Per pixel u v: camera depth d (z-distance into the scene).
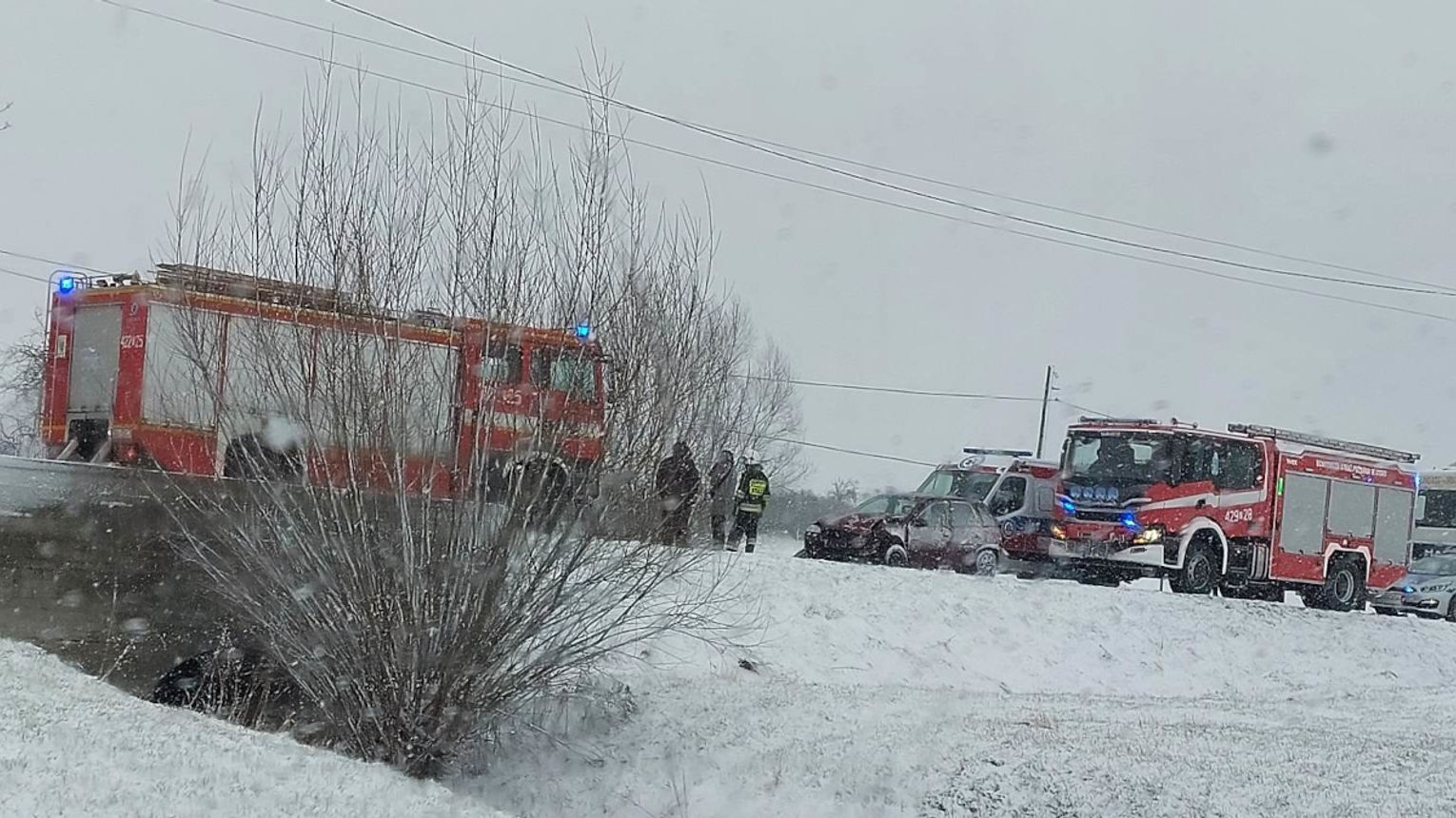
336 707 12.05
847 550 24.58
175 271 12.93
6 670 10.32
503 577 11.80
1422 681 21.20
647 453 12.24
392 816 7.96
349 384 11.66
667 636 15.84
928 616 18.77
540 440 11.87
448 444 11.78
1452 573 29.14
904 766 12.28
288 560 11.73
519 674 12.23
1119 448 24.23
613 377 12.16
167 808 7.26
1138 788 11.16
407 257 11.97
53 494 12.02
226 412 11.96
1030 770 11.79
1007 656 18.77
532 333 11.98
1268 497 25.39
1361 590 27.44
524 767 12.59
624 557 12.18
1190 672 19.72
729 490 14.42
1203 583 24.33
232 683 12.27
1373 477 27.72
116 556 12.20
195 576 12.30
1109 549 23.78
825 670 16.95
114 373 16.81
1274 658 20.66
